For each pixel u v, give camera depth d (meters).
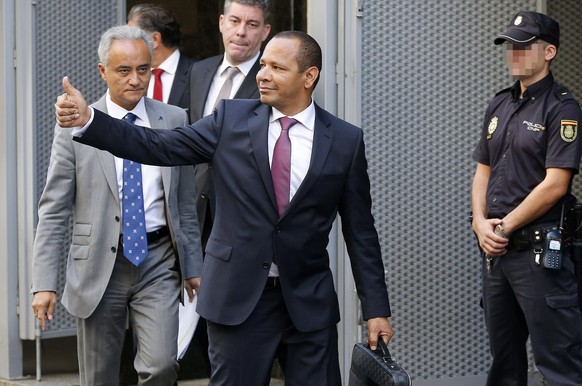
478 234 6.89
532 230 6.66
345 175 5.80
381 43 7.48
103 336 6.59
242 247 5.69
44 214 6.54
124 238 6.50
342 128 5.87
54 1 9.16
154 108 6.77
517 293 6.77
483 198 7.02
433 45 7.62
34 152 8.98
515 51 6.70
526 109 6.75
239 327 5.70
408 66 7.56
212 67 7.86
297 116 5.78
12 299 9.05
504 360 7.07
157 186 6.64
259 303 5.73
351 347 7.53
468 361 7.82
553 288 6.64
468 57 7.71
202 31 9.83
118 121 5.54
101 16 9.48
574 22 8.56
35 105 9.02
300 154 5.75
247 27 7.60
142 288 6.60
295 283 5.72
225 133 5.76
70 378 9.14
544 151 6.67
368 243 5.91
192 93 7.86
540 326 6.68
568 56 8.56
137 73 6.55
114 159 6.54
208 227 7.71
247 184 5.68
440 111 7.66
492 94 7.79
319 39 7.43
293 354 5.80
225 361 5.73
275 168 5.73
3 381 9.05
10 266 9.02
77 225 6.56
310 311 5.73
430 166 7.65
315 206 5.73
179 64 8.57
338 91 7.43
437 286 7.71
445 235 7.71
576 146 6.58
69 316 9.32
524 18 6.73
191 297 6.98
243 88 7.65
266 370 5.75
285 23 8.78
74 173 6.55
